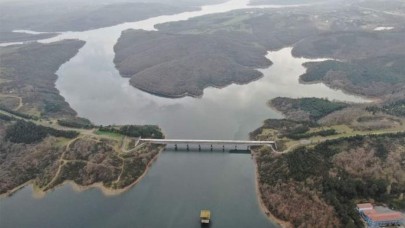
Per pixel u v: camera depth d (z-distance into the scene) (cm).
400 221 18312
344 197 19862
